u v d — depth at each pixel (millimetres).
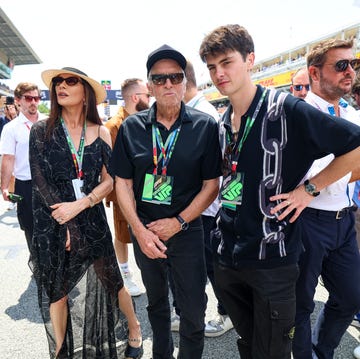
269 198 1300
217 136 1596
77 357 1944
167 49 1557
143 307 2682
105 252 1928
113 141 2781
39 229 1803
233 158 1377
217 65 1297
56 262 1802
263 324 1366
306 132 1208
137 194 1739
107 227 1968
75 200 1837
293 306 1365
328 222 1679
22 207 2799
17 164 2768
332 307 1831
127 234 2781
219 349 2150
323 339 1881
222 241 1459
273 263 1319
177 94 1615
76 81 1812
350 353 2064
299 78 2664
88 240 1859
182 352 1769
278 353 1367
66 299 1891
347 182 1588
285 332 1354
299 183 1398
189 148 1618
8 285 3039
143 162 1653
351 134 1150
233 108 1422
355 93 2246
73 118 1896
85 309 1912
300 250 1418
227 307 1588
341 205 1687
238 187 1347
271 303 1323
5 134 2787
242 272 1385
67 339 1918
